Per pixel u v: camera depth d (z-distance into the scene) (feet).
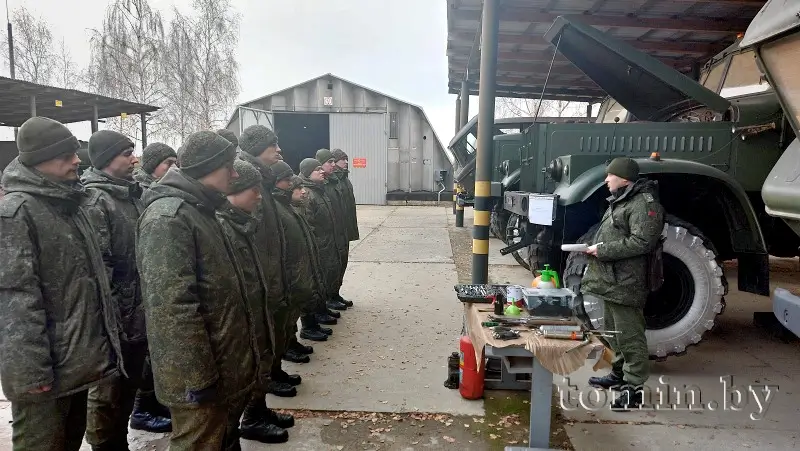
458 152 34.30
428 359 11.97
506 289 9.04
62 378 5.74
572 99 38.06
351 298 17.44
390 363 11.71
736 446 8.36
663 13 20.70
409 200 57.67
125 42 57.21
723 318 15.25
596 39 14.49
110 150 7.87
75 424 6.38
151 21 58.23
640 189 9.06
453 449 8.24
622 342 9.43
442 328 14.20
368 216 44.55
